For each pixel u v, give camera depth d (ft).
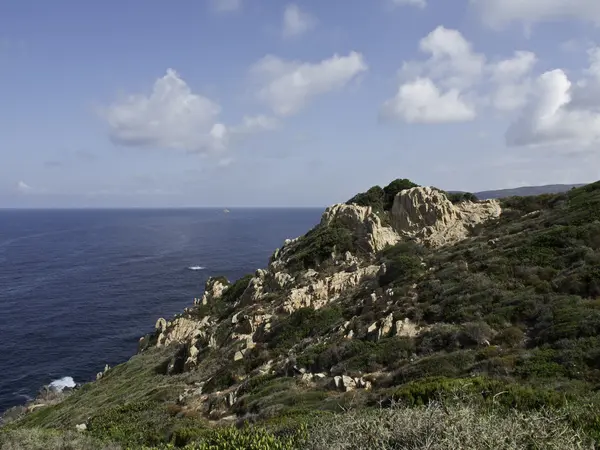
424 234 120.88
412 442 24.57
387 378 58.29
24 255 459.32
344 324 82.99
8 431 54.60
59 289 299.58
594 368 45.80
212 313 154.20
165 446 46.60
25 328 214.90
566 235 80.94
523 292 68.39
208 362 101.45
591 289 62.49
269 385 69.00
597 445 26.18
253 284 135.23
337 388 61.72
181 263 400.67
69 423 84.69
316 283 110.11
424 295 79.10
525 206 120.98
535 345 55.31
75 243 571.28
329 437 28.27
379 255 116.26
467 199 132.36
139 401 84.23
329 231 136.05
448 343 62.49
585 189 113.70
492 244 93.66
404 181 149.59
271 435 36.09
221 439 37.06
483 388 41.01
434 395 41.47
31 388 151.74
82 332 210.59
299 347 85.46
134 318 234.79
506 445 23.03
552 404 35.76
